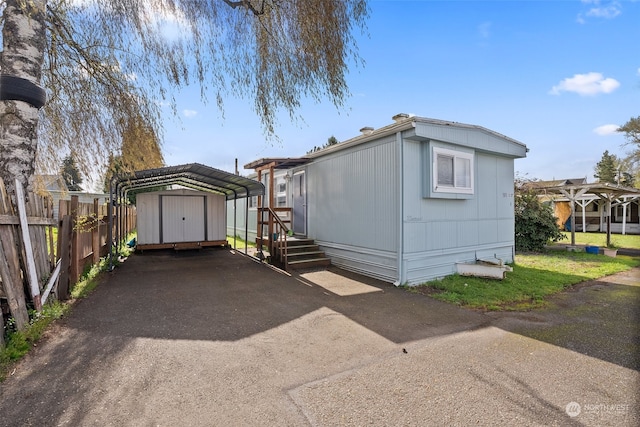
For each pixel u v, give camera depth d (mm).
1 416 2305
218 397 2607
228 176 9758
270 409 2455
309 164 10078
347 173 8352
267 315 4742
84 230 6414
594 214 22125
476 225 8297
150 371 3008
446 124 6965
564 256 10539
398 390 2736
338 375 2990
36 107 4520
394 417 2369
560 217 21469
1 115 4195
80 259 6441
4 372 2918
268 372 3033
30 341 3512
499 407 2496
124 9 5426
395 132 6832
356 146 8016
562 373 3037
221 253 11305
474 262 8031
